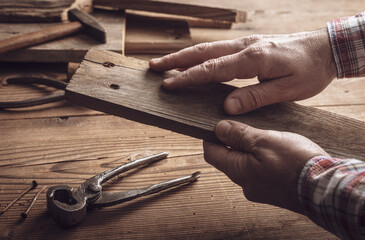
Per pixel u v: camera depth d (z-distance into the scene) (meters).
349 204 0.60
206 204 0.76
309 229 0.74
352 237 0.61
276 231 0.73
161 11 1.08
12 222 0.72
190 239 0.72
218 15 1.09
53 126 0.86
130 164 0.77
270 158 0.65
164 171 0.79
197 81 0.72
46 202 0.73
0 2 1.00
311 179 0.63
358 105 0.94
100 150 0.82
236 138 0.68
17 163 0.79
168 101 0.72
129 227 0.72
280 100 0.73
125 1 1.07
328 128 0.72
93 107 0.71
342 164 0.62
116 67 0.74
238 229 0.73
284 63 0.71
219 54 0.75
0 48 0.91
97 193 0.72
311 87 0.73
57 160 0.80
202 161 0.82
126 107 0.70
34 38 0.94
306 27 1.18
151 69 0.75
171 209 0.75
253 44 0.72
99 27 0.97
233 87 0.74
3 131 0.84
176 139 0.85
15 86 0.93
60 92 0.89
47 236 0.71
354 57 0.73
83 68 0.73
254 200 0.70
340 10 1.29
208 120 0.70
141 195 0.73
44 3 1.02
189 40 1.06
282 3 1.31
